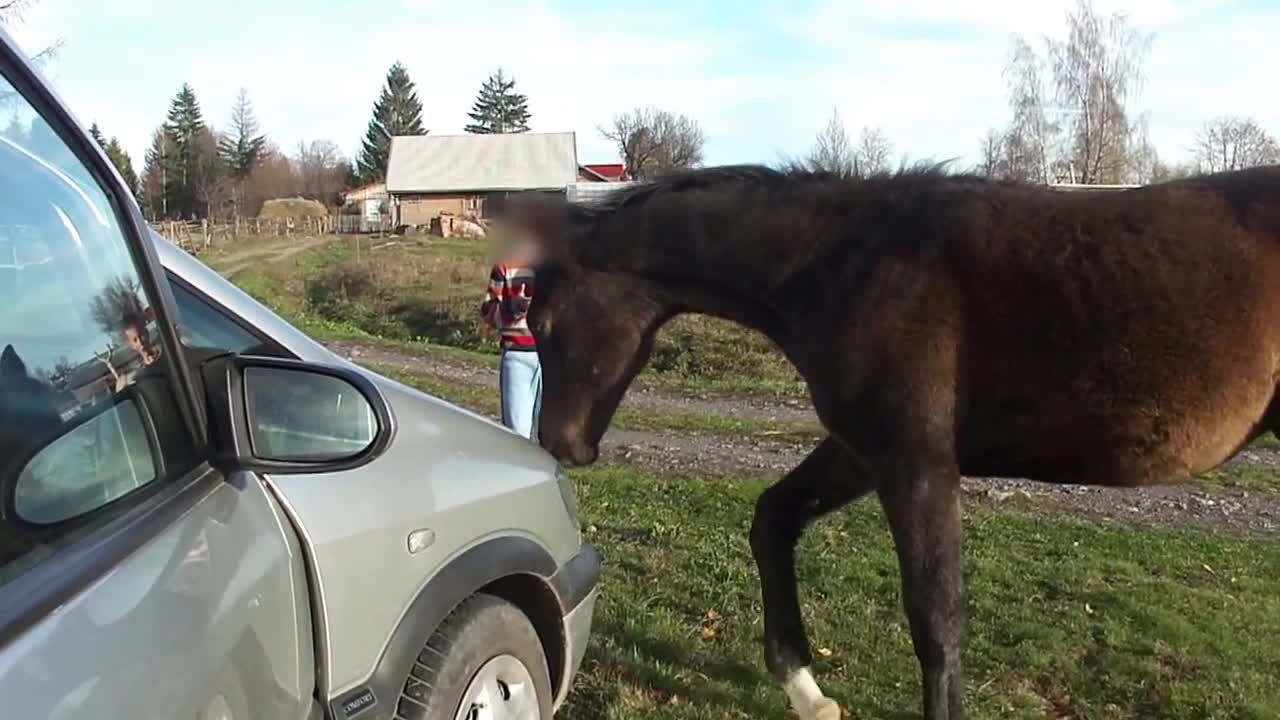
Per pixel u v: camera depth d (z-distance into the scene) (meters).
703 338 16.09
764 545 4.12
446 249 28.44
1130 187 3.77
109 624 1.42
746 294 3.97
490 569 2.87
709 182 4.05
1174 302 3.41
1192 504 8.12
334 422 2.68
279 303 22.86
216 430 2.11
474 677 2.77
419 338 19.94
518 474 3.16
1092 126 28.70
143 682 1.41
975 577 5.81
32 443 1.56
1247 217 3.47
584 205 4.28
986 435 3.69
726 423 11.48
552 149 58.03
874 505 7.26
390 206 57.88
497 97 97.56
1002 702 4.20
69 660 1.31
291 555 2.23
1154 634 4.93
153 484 1.81
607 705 4.03
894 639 4.82
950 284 3.58
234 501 2.05
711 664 4.49
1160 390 3.45
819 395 3.77
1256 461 9.62
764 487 8.12
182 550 1.70
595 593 3.53
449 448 3.00
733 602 5.19
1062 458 3.69
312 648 2.30
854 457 3.83
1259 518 7.79
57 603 1.38
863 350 3.62
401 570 2.59
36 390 1.63
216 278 2.89
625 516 7.11
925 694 3.54
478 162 57.19
